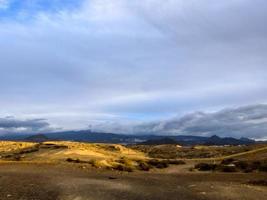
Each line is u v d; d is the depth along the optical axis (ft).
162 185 90.02
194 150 544.62
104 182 92.79
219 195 75.36
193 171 180.04
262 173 146.61
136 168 183.93
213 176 128.26
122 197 70.54
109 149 420.36
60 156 213.05
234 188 86.89
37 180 95.25
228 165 185.78
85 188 81.15
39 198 69.15
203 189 83.76
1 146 437.99
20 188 80.84
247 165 184.34
